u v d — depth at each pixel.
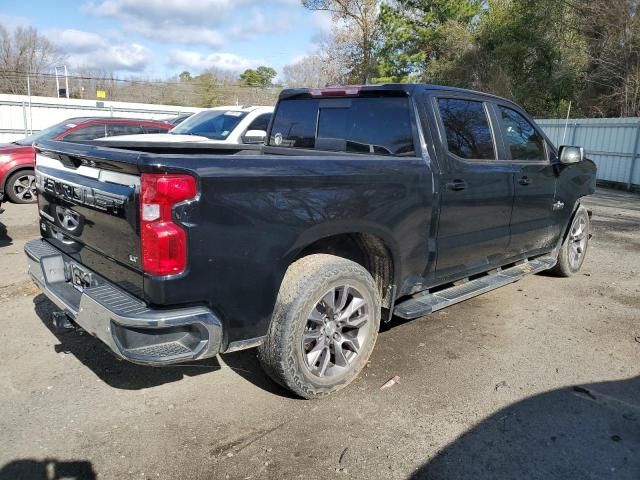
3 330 4.22
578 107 23.91
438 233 3.91
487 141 4.42
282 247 2.95
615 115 22.33
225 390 3.43
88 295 2.81
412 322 4.64
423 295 4.11
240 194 2.75
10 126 22.89
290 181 2.94
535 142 5.06
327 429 3.02
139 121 11.05
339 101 4.38
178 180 2.56
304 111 4.68
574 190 5.59
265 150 4.77
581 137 16.34
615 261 6.84
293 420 3.11
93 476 2.61
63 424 3.02
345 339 3.41
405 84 3.91
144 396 3.34
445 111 4.04
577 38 24.22
